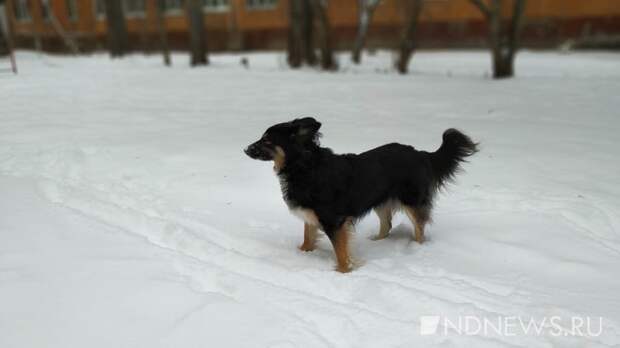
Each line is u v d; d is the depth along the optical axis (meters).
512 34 17.58
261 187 6.38
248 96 14.17
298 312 3.53
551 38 29.86
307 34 22.52
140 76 19.00
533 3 29.78
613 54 26.70
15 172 6.86
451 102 12.78
